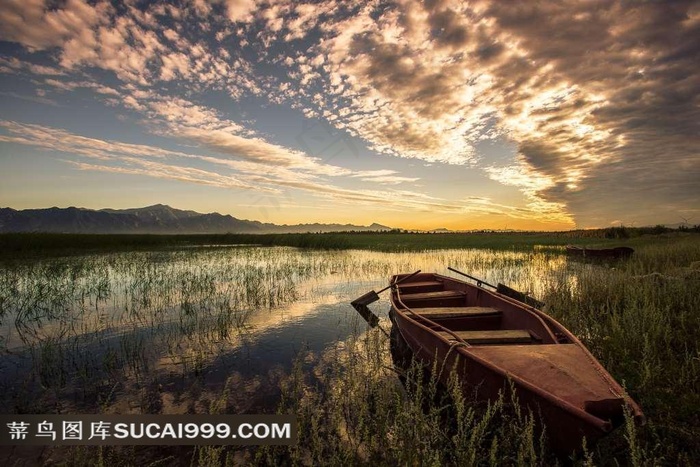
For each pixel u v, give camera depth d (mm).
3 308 10992
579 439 3465
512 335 5980
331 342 8211
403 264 21391
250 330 9070
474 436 3783
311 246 36750
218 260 23500
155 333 8789
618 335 6738
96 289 13633
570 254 24844
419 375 4914
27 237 28469
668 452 3885
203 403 5523
